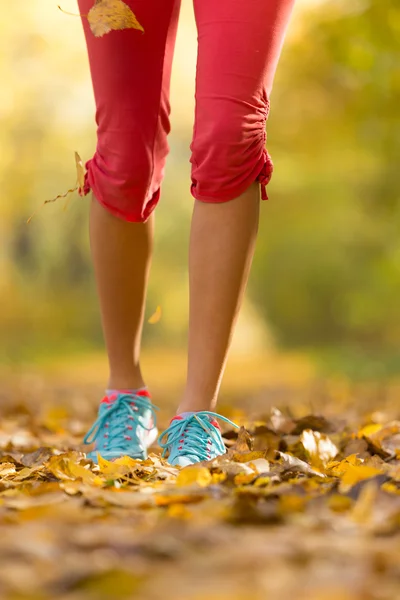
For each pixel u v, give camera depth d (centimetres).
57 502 231
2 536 187
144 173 350
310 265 2977
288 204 2739
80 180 347
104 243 361
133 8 335
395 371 1667
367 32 1343
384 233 2159
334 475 290
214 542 180
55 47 2334
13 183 2822
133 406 365
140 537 183
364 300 2231
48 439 483
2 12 2177
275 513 200
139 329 371
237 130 311
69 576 153
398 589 149
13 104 2516
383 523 196
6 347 2919
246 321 3422
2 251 3262
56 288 3397
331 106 2077
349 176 2309
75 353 3036
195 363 327
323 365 1917
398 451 354
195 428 321
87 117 2722
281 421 447
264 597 142
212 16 312
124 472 286
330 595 142
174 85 2675
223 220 321
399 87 1367
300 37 1688
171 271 3469
